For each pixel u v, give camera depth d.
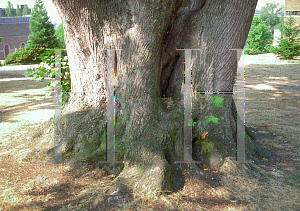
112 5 3.59
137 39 3.53
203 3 3.85
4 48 45.69
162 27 3.52
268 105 8.34
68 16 3.78
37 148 4.37
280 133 5.63
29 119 6.64
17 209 2.88
